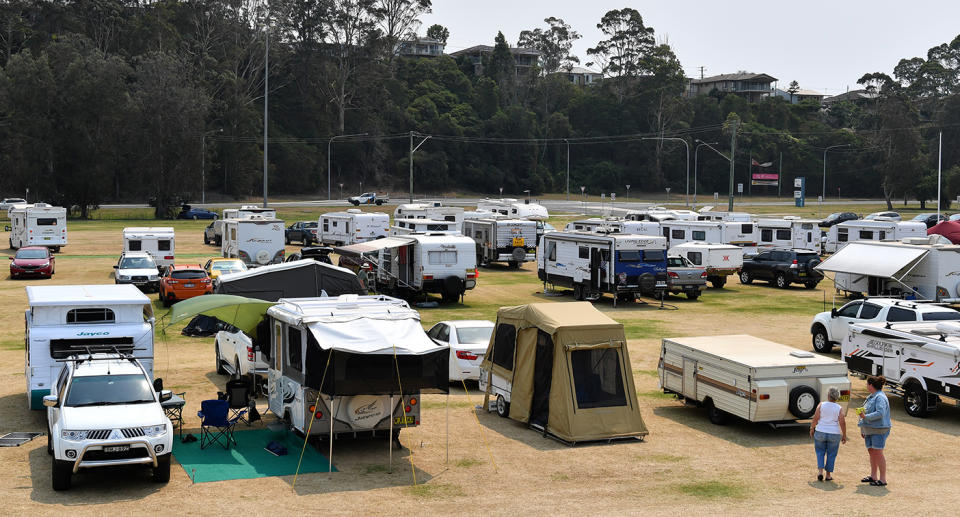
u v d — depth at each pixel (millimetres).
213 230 56906
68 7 121438
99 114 88750
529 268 46406
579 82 198750
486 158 149125
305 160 129250
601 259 32812
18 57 87688
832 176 160125
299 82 138125
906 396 16922
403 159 140750
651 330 26844
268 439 14531
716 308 32250
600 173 155000
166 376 19547
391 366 12852
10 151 87875
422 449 14109
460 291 32156
